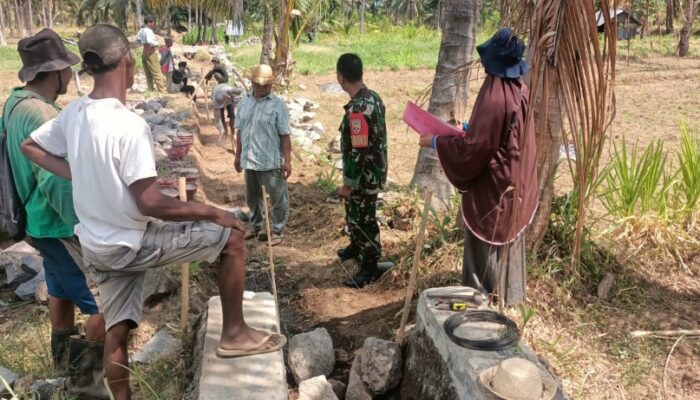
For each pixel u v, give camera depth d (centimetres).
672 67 1950
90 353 341
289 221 691
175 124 1088
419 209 595
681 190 578
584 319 425
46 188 324
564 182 824
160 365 379
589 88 312
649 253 498
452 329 316
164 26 4731
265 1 1628
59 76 352
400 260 514
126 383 310
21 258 506
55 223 340
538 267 441
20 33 4500
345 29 4253
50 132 292
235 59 2553
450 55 625
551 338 401
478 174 343
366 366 370
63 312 374
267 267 571
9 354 395
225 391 311
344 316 473
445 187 643
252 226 639
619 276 467
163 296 455
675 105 1489
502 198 337
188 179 646
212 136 1189
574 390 359
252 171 608
